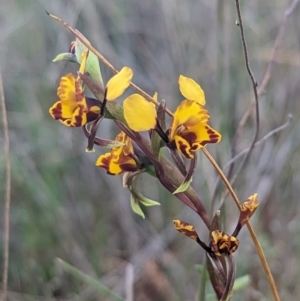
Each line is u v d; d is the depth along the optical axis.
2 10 0.75
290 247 0.54
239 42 0.57
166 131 0.29
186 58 0.60
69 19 0.65
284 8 0.63
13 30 0.70
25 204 0.59
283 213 0.56
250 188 0.52
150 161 0.30
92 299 0.54
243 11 0.59
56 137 0.63
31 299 0.54
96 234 0.60
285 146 0.54
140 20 0.70
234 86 0.54
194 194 0.31
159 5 0.68
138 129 0.29
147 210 0.62
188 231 0.30
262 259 0.33
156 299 0.57
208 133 0.28
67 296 0.56
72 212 0.61
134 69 0.67
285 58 0.57
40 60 0.70
